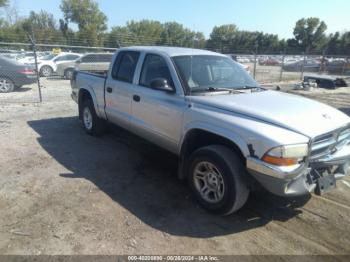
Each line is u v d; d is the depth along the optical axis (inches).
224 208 135.1
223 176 131.8
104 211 143.0
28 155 210.8
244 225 136.2
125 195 159.0
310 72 1111.6
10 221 133.0
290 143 116.3
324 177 129.4
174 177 182.7
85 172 185.5
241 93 162.9
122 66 205.6
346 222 140.2
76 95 266.7
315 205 154.3
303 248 122.0
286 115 131.3
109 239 123.0
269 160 117.2
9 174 179.3
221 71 179.9
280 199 158.9
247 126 125.0
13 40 1820.9
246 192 131.9
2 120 308.7
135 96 186.1
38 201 149.9
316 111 141.1
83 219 135.9
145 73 183.9
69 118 323.6
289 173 116.0
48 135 258.8
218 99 148.0
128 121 197.8
